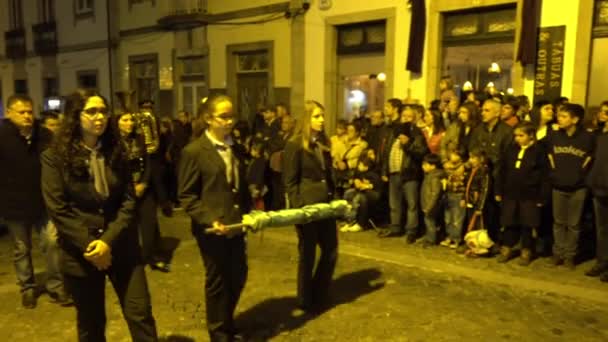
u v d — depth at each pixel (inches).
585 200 233.1
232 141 169.2
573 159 230.4
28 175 192.5
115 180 127.8
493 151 259.8
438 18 370.0
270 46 495.2
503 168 245.4
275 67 493.4
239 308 195.2
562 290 210.5
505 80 345.4
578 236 236.8
